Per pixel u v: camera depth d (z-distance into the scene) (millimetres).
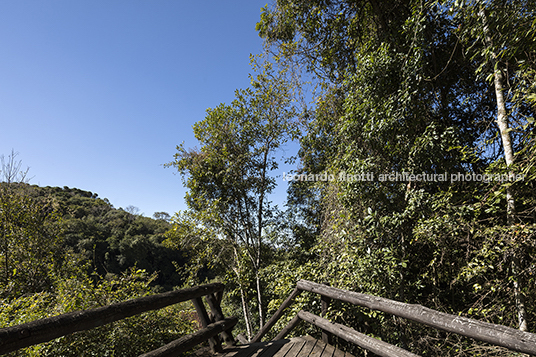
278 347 2441
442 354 3771
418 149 4078
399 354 1614
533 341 998
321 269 5609
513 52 3008
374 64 4605
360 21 5844
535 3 2764
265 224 9750
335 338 4289
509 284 3289
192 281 9000
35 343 1253
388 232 4348
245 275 8734
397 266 4184
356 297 2008
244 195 9734
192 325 6059
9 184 8117
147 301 1895
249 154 9641
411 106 4309
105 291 4668
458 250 3762
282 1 6391
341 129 5297
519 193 3127
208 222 8773
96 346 3867
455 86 4766
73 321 1422
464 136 4195
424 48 4152
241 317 10562
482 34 3340
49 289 7137
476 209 3416
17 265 7316
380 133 4543
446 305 4320
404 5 4848
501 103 3305
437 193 3939
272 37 7180
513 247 2967
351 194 4695
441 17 4418
